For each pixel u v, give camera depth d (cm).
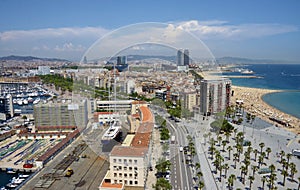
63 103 9169
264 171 5969
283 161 6084
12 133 9256
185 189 5009
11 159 7075
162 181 3919
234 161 6619
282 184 5475
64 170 5791
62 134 8775
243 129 9750
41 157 6353
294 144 8125
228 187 5234
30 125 10125
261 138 8731
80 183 5188
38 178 5475
